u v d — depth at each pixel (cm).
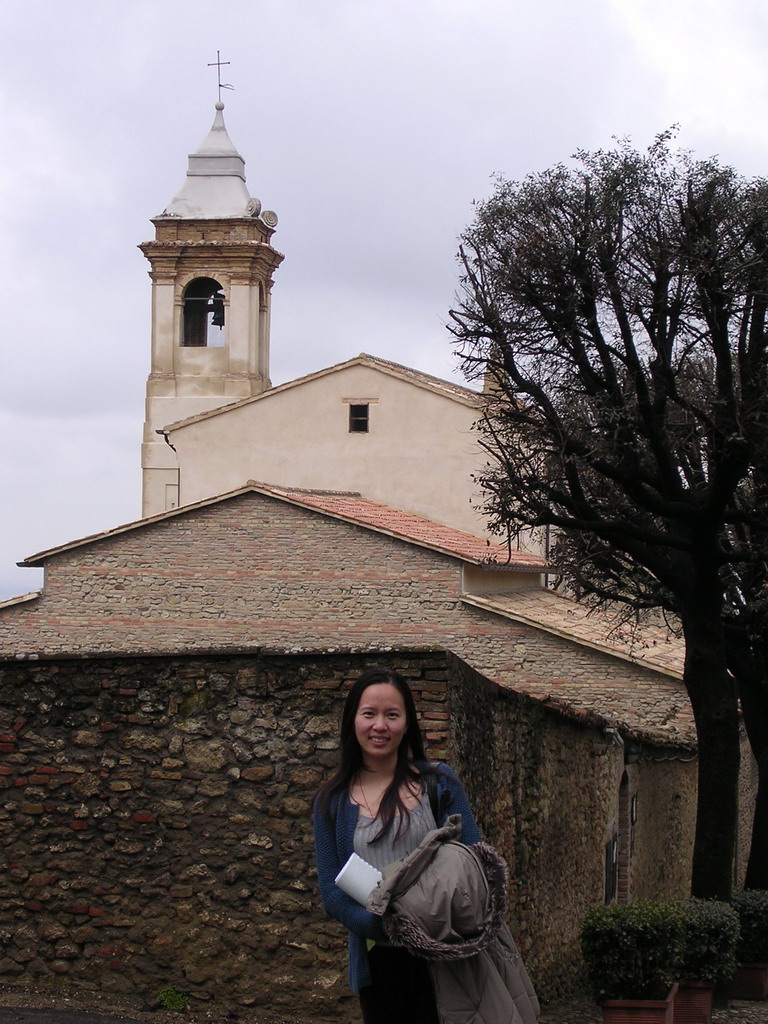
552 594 3244
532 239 1545
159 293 5091
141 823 1123
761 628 1927
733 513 1566
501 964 621
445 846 618
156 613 2920
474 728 1228
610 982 1244
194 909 1112
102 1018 1052
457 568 2748
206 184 5191
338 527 2836
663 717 2503
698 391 1630
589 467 1719
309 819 1107
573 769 1700
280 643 2839
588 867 1797
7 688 1141
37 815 1131
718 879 1556
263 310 5234
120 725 1133
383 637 2773
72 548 2961
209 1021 1082
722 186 1538
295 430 3719
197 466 3766
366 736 640
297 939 1098
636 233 1547
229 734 1122
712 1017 1512
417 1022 629
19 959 1120
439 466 3622
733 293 1487
